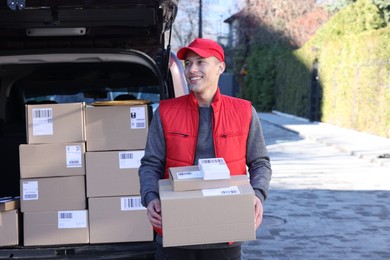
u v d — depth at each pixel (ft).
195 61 9.18
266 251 18.35
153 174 9.25
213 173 8.43
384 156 37.91
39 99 17.49
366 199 25.79
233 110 9.30
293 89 85.05
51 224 11.79
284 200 25.67
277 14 100.63
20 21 12.78
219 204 8.30
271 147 46.73
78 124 11.74
